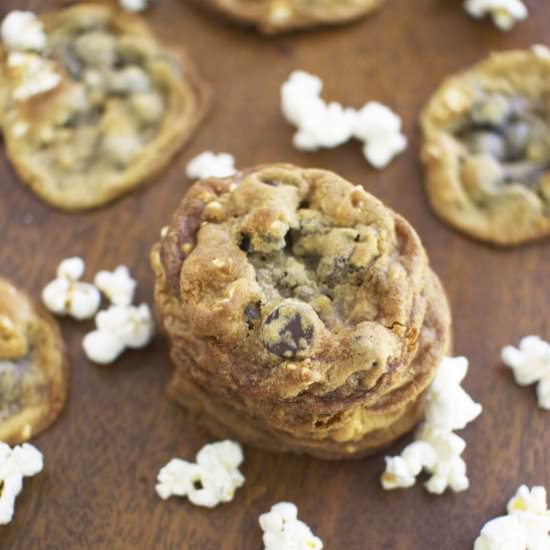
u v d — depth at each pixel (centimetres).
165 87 53
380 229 45
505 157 52
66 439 48
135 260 50
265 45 54
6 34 53
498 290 50
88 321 49
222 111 53
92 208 51
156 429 48
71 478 47
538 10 54
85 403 48
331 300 45
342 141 52
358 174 52
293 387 43
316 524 47
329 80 53
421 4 54
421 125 52
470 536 47
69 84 52
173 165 52
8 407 48
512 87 52
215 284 44
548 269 50
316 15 54
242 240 45
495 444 48
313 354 43
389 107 53
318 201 46
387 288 44
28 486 47
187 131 52
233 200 45
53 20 53
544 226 50
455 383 47
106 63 53
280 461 47
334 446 46
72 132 52
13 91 52
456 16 54
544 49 53
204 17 54
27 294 50
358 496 47
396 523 47
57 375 48
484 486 47
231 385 44
